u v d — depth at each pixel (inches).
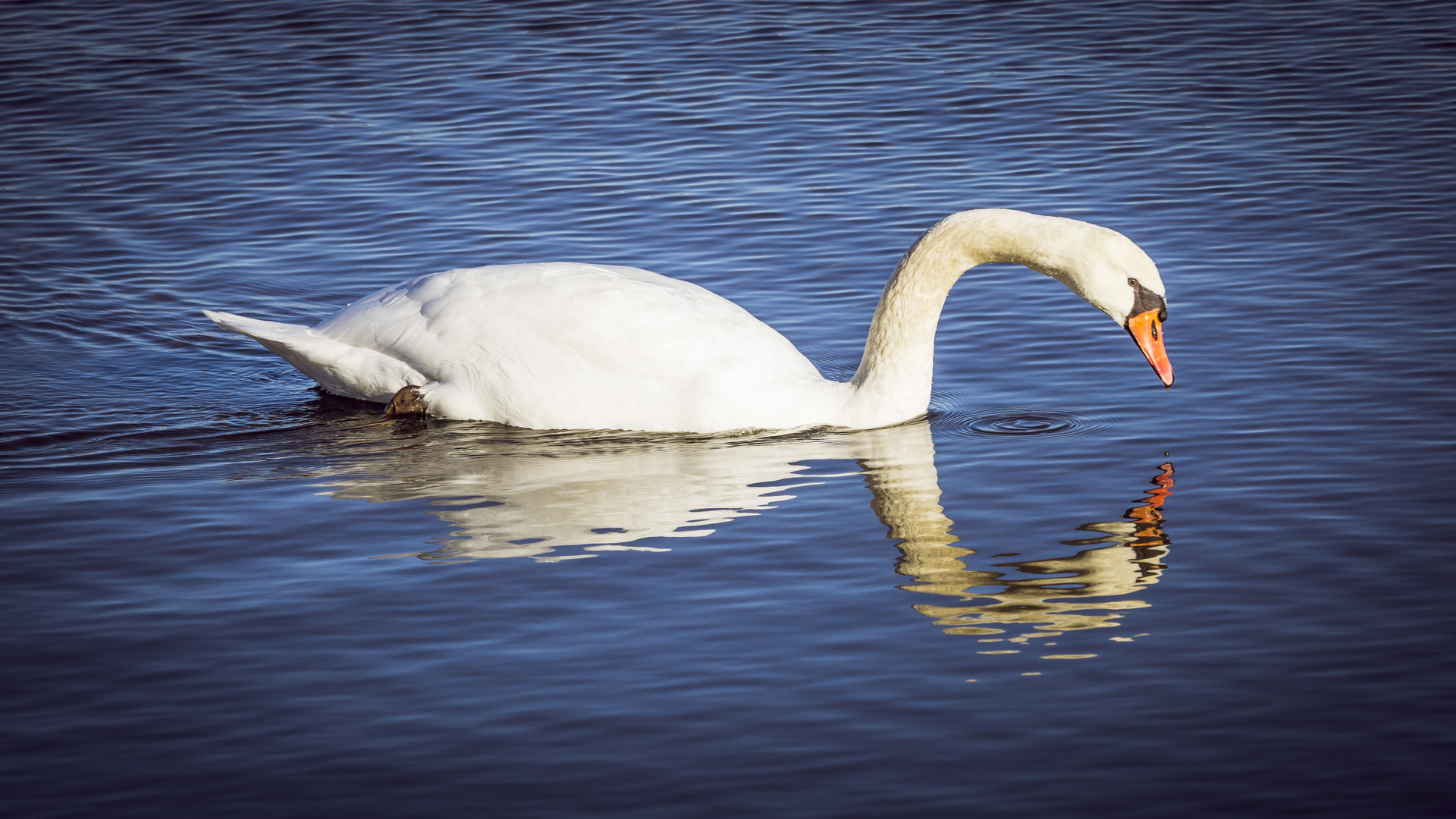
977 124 943.0
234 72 1067.3
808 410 569.3
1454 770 337.1
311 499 506.0
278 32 1160.8
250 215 825.5
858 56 1082.1
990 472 521.7
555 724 363.3
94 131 956.0
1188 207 800.9
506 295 581.3
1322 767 339.9
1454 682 372.2
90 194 855.7
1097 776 338.6
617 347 567.2
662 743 354.6
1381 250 727.7
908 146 908.0
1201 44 1087.0
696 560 454.0
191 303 714.8
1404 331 631.2
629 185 855.7
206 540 472.7
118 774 344.8
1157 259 733.3
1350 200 797.9
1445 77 991.0
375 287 729.0
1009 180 847.7
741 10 1209.4
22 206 837.2
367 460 543.5
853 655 394.6
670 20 1181.1
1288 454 522.3
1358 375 589.3
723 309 585.6
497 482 520.1
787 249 762.2
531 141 928.9
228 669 391.5
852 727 359.9
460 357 578.9
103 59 1094.4
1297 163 858.1
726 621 414.3
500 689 379.9
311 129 955.3
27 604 427.8
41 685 383.6
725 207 820.0
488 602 427.2
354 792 337.1
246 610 424.2
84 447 555.8
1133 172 854.5
